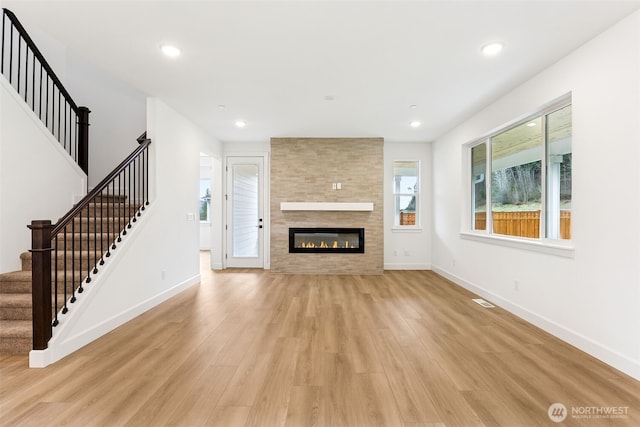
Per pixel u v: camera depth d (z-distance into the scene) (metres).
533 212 3.62
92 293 2.94
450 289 4.94
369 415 1.86
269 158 6.63
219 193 6.67
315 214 6.18
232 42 2.71
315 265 6.18
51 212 3.55
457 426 1.76
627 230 2.32
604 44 2.51
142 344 2.85
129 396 2.03
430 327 3.29
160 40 2.68
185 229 4.91
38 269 2.44
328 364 2.48
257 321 3.47
